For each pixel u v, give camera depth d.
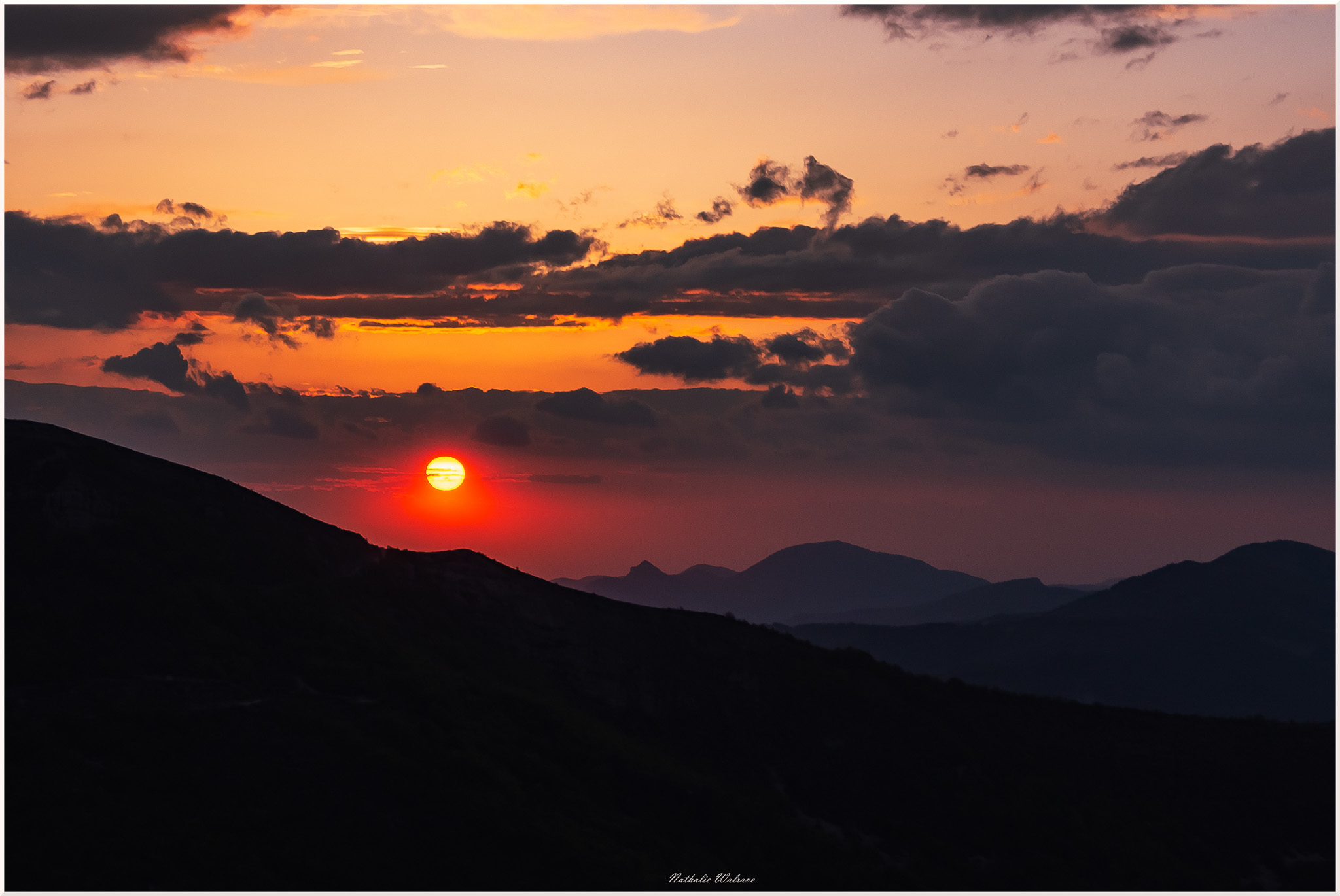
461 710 75.31
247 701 69.19
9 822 55.28
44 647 70.88
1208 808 87.44
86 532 80.88
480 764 68.06
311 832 59.88
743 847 70.38
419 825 62.12
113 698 65.94
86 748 61.69
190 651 73.75
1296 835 85.81
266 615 80.44
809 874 69.31
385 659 79.56
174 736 64.19
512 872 60.50
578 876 61.00
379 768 65.31
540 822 64.38
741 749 87.75
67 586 76.31
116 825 56.78
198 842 56.97
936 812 82.50
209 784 61.44
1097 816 83.88
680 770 80.44
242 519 90.19
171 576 80.44
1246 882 80.38
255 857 57.12
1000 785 85.88
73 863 53.91
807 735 89.81
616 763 74.94
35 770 58.88
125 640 73.69
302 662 77.12
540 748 74.75
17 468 82.94
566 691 89.50
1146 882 77.19
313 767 64.38
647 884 62.09
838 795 84.00
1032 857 78.31
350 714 71.25
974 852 79.00
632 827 68.88
